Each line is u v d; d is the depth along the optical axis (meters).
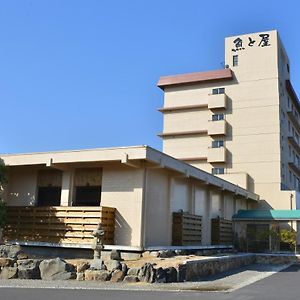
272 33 44.16
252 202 40.22
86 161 19.50
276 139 41.78
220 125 43.47
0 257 15.04
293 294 12.38
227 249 28.36
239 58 44.88
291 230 32.41
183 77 46.47
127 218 19.36
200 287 13.50
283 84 46.34
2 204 20.19
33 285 12.88
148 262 15.83
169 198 21.56
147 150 18.44
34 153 20.61
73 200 20.81
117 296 11.16
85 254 19.06
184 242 22.08
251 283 15.11
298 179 53.00
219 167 43.53
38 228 20.31
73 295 11.17
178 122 46.47
